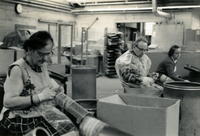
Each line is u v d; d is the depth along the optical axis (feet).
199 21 33.22
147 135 4.42
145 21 32.40
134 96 5.42
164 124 4.27
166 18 29.40
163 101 5.14
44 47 5.05
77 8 33.60
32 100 4.91
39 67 5.57
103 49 28.35
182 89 5.52
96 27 35.17
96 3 31.35
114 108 4.64
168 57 11.88
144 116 4.40
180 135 5.63
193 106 5.50
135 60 9.34
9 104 4.92
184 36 28.04
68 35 33.24
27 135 4.53
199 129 5.54
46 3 28.45
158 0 27.32
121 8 29.55
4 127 5.34
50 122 5.16
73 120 5.68
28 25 26.78
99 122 4.46
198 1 25.89
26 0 25.57
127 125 4.54
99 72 27.37
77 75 12.11
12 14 24.81
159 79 11.02
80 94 12.21
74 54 29.07
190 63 15.87
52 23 29.81
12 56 9.11
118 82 23.06
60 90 5.55
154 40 29.19
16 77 5.06
